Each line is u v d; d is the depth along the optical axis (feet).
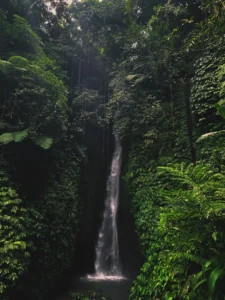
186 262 10.87
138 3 33.78
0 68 21.99
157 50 27.61
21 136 20.04
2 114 22.12
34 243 18.88
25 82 23.44
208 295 9.22
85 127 35.63
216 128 19.35
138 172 23.59
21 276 16.80
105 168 37.50
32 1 37.91
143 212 19.70
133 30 30.86
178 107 24.17
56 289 22.57
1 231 16.52
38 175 23.13
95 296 21.35
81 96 34.47
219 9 16.57
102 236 34.35
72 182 26.30
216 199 10.65
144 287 13.87
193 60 24.61
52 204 21.76
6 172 20.24
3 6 31.63
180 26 27.81
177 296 10.91
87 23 39.27
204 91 20.68
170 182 20.31
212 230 10.25
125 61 30.78
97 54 41.60
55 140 24.64
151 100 26.66
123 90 28.58
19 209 18.69
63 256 21.89
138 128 25.72
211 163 17.58
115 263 31.76
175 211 11.09
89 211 34.24
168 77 26.11
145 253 18.63
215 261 9.32
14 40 27.76
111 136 39.14
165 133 23.45
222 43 21.35
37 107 23.13
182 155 21.12
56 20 42.73
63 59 39.58
